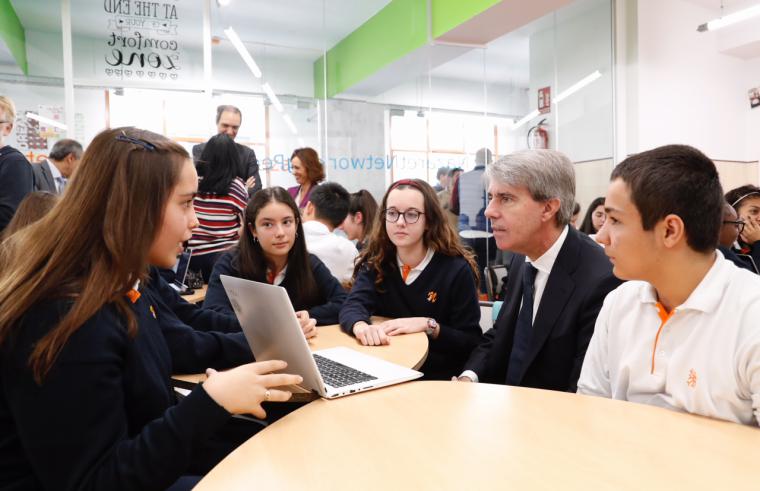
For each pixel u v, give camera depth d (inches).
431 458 30.2
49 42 173.6
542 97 219.9
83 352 30.8
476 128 217.9
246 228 80.6
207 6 188.1
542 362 57.5
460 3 178.9
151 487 30.9
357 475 28.5
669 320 39.5
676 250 37.5
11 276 32.5
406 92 210.8
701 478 27.1
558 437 32.7
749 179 244.4
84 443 30.3
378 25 205.8
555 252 58.4
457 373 75.7
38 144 173.9
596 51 210.4
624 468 28.4
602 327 47.0
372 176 208.1
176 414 32.5
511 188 57.3
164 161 36.5
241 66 194.4
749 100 242.5
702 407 37.0
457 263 77.7
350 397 41.3
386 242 79.5
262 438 33.6
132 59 181.6
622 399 44.1
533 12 169.8
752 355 34.2
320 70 202.8
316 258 88.0
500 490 26.4
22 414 29.9
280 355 45.6
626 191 38.5
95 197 34.4
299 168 153.6
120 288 34.2
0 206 99.8
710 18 225.0
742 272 37.5
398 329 66.0
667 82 214.4
